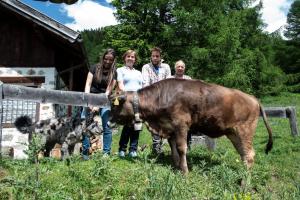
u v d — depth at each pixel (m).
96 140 4.49
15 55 6.65
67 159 3.33
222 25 15.13
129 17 16.53
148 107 3.42
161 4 15.79
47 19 6.07
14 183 2.66
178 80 3.53
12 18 6.67
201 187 3.09
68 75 8.34
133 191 2.82
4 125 6.01
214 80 15.02
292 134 6.10
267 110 6.08
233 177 3.14
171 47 16.28
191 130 3.64
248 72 15.93
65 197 2.62
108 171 3.01
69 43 6.22
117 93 3.42
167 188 2.68
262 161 4.46
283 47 25.69
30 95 3.70
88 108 3.91
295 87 20.55
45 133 4.38
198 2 15.87
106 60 3.84
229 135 3.68
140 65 16.25
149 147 4.71
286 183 3.72
